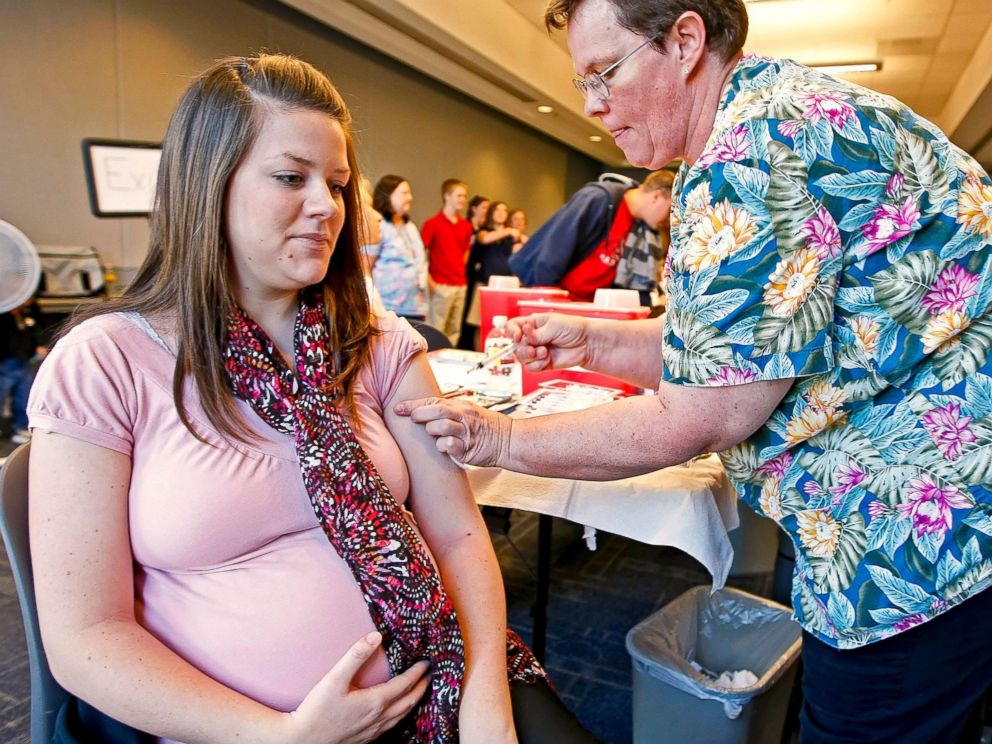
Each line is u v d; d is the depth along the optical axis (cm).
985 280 74
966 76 677
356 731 72
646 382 138
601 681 185
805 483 84
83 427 68
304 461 76
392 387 93
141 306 76
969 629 80
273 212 73
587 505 132
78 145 377
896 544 78
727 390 78
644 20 81
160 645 70
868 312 75
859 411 80
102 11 378
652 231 311
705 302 77
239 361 76
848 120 73
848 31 584
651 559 263
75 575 67
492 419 90
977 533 75
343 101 81
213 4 441
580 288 311
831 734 89
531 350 134
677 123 88
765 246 73
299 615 74
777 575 182
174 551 71
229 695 70
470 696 80
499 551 263
